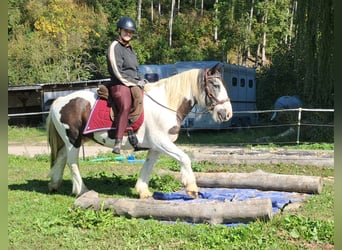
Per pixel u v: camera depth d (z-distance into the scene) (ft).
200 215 20.97
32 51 111.55
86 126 25.39
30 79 105.40
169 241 18.94
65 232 20.20
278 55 105.70
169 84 25.25
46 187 30.35
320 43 63.21
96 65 122.62
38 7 128.26
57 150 27.81
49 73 107.86
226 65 76.18
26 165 41.32
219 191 29.14
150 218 21.76
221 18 128.06
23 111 96.27
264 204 20.57
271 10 121.60
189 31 159.02
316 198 26.40
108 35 132.46
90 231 20.20
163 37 150.30
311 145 54.49
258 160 40.09
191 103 25.20
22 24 126.52
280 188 28.63
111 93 24.84
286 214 22.57
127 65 24.72
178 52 143.54
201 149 53.93
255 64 125.80
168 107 24.90
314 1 63.00
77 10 146.41
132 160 45.03
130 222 20.95
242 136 74.54
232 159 40.55
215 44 146.61
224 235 18.98
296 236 18.81
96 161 44.60
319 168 37.88
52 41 119.14
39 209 23.94
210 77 24.47
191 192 24.68
